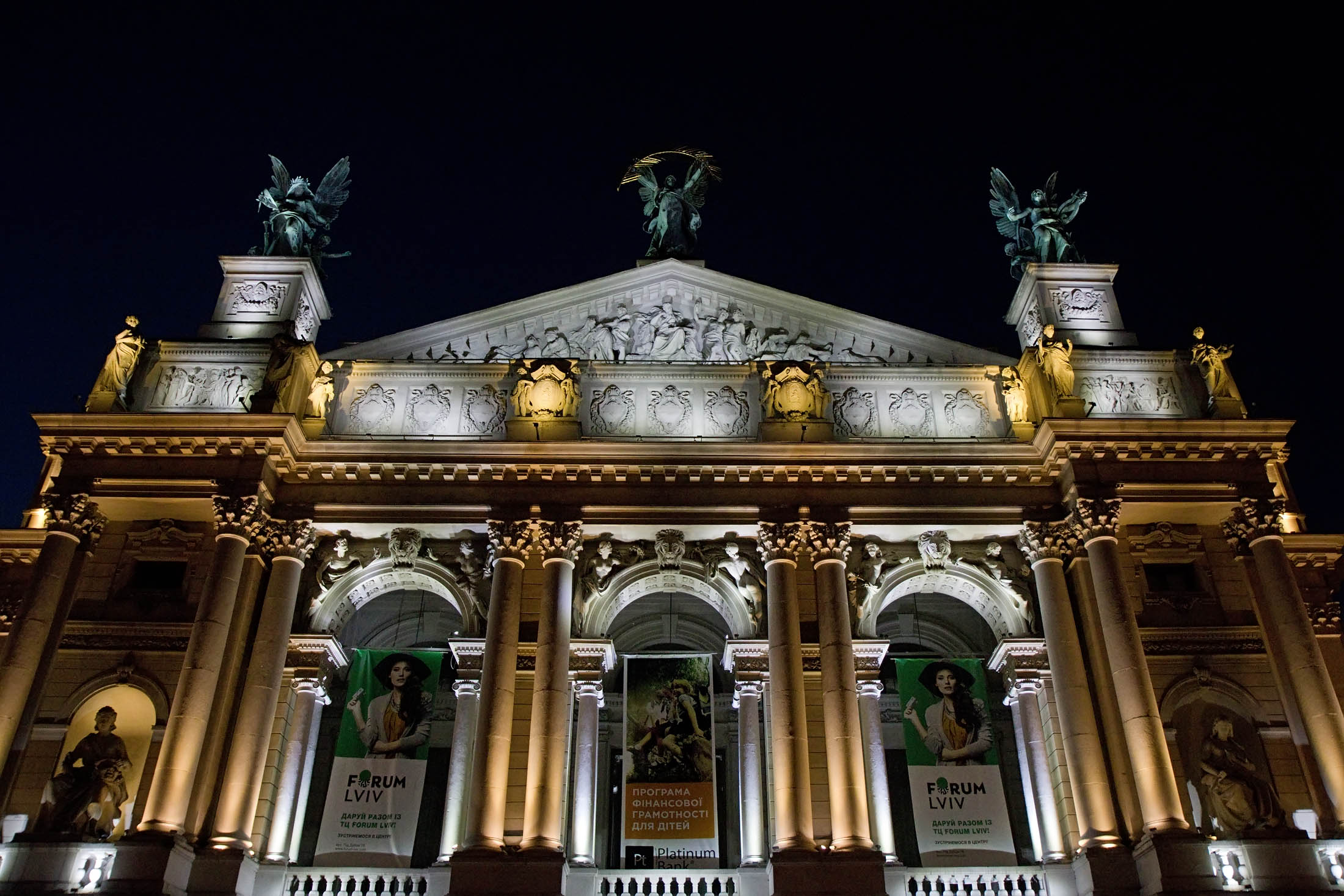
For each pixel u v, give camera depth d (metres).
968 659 35.47
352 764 33.31
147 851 29.39
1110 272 43.25
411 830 32.28
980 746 33.72
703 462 37.28
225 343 39.94
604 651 35.84
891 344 41.62
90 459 36.16
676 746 33.69
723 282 42.28
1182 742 34.53
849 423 39.59
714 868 34.47
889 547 38.00
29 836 30.03
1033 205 45.84
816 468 37.34
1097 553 35.22
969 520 37.19
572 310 42.03
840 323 41.84
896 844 43.50
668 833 32.47
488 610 36.16
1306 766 33.12
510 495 36.94
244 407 38.72
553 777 32.19
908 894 31.58
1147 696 32.69
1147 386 40.16
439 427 39.25
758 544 37.03
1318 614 38.06
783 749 32.75
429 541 37.81
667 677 34.88
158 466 36.03
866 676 35.44
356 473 37.28
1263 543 35.91
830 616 34.94
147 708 34.28
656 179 46.69
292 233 43.53
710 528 37.06
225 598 33.78
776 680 34.00
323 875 31.67
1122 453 36.91
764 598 36.53
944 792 33.03
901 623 45.69
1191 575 37.31
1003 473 37.59
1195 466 37.00
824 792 32.91
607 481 37.22
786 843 31.42
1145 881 30.31
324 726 43.69
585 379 40.06
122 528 36.81
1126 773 32.53
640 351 41.34
